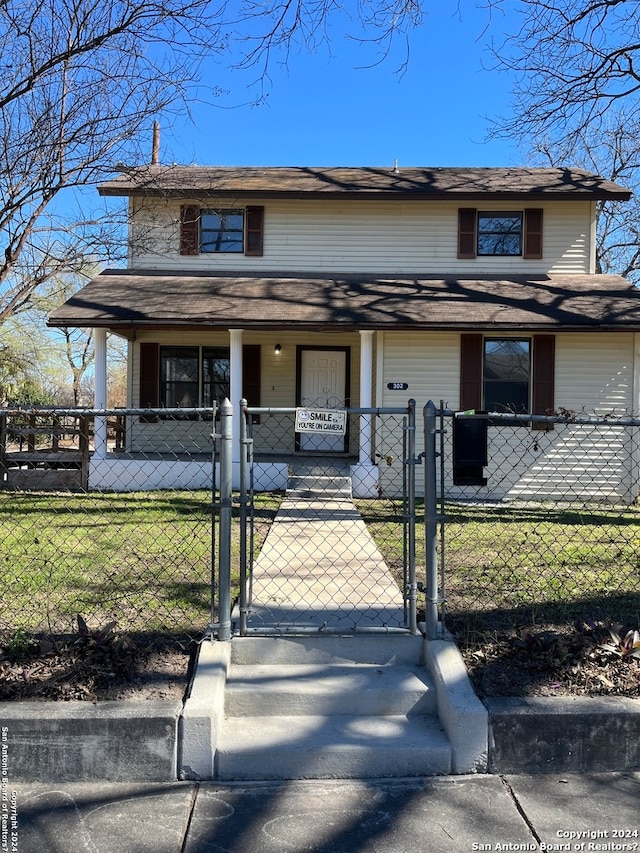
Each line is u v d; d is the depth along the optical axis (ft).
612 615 14.74
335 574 17.80
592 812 9.37
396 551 21.08
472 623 13.93
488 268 44.86
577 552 20.99
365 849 8.53
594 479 37.93
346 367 46.85
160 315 35.55
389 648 12.67
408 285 41.42
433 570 12.57
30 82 26.43
